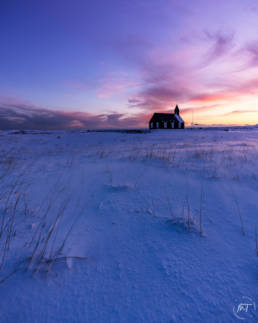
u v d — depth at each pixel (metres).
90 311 1.20
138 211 2.78
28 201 3.14
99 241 2.01
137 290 1.36
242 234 2.12
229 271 1.54
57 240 1.98
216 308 1.21
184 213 2.67
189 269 1.57
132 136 30.56
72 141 23.52
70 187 3.95
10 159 8.09
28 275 1.47
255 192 3.53
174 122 68.31
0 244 1.86
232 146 11.86
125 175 4.80
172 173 4.96
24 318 1.14
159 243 1.97
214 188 3.77
